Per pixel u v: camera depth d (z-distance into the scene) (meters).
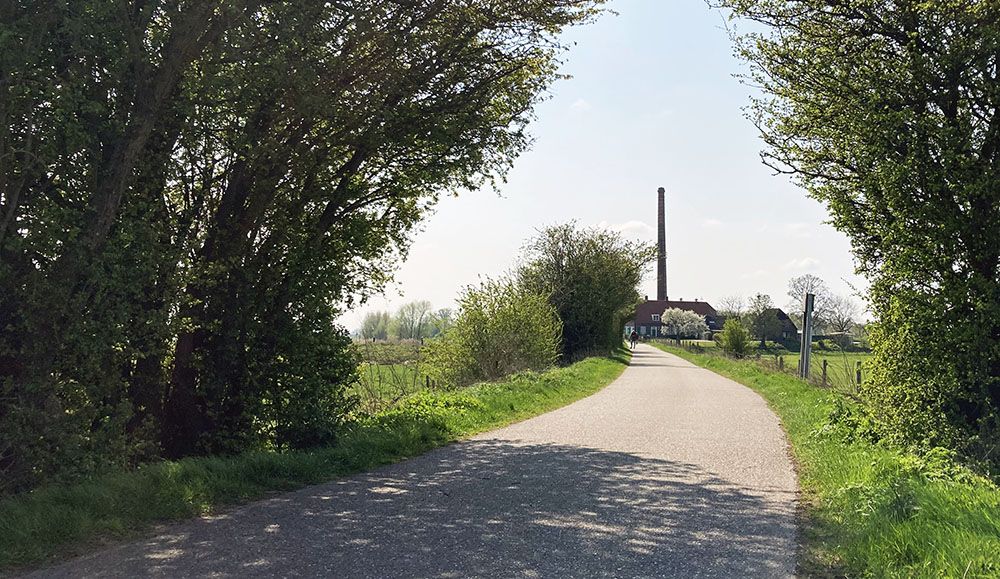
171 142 10.30
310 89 10.98
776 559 6.02
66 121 8.31
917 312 12.60
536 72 14.79
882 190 13.11
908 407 12.88
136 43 8.89
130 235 9.19
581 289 49.12
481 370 29.38
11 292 8.54
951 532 5.98
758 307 94.56
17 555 5.86
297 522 7.18
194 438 11.97
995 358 12.27
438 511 7.67
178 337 11.88
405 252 15.55
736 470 10.31
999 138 12.40
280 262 12.84
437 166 14.09
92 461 8.56
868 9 13.01
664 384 28.77
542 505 7.96
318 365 12.78
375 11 11.61
